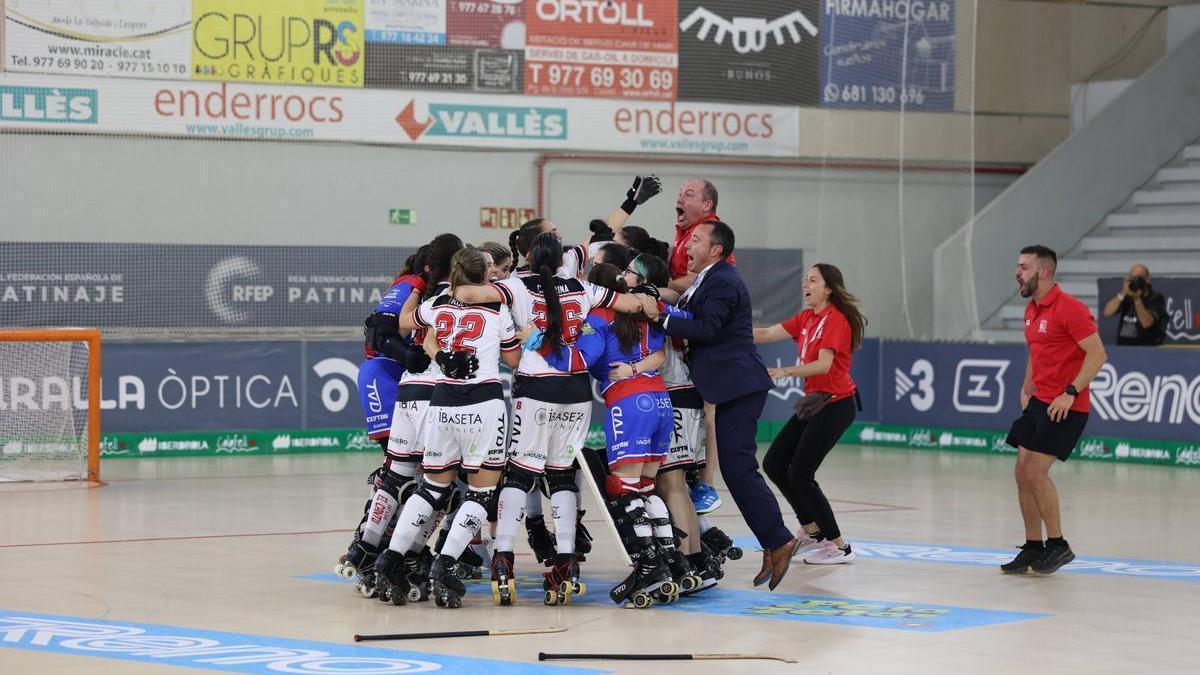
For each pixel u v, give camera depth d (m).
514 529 11.86
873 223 31.30
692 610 11.64
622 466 11.81
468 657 9.74
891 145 31.45
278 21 26.77
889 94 31.42
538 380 11.73
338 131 27.31
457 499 12.50
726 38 29.89
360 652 9.88
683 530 12.38
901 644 10.22
